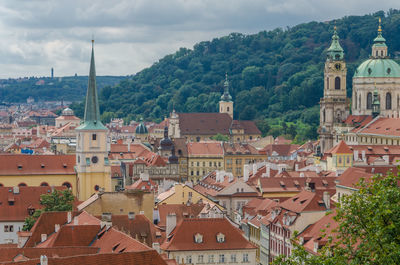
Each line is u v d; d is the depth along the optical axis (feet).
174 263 526.98
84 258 436.35
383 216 390.21
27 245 641.40
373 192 415.44
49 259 431.02
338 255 398.21
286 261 416.26
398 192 397.80
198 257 653.71
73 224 622.95
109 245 543.80
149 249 488.85
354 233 408.46
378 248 381.19
